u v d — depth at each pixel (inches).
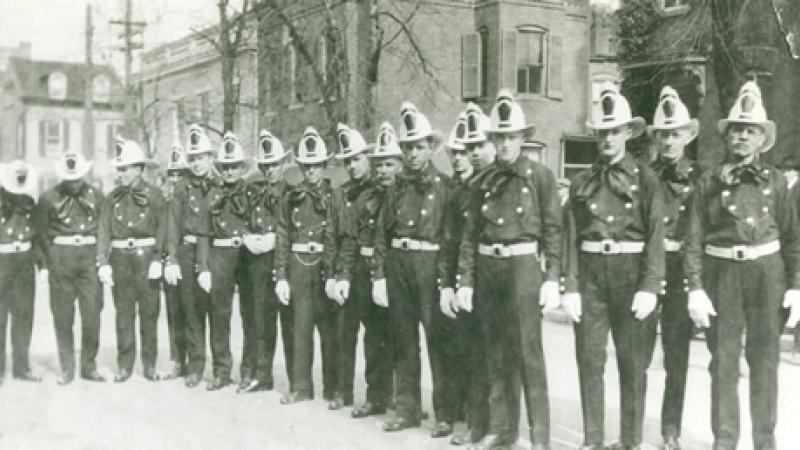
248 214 311.4
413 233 252.1
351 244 279.9
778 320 218.8
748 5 556.7
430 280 251.3
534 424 226.2
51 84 1221.1
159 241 332.8
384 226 260.1
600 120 219.8
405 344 259.0
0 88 1222.3
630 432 221.8
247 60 909.2
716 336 221.3
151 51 1024.9
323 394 301.3
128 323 336.5
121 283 335.0
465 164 259.4
